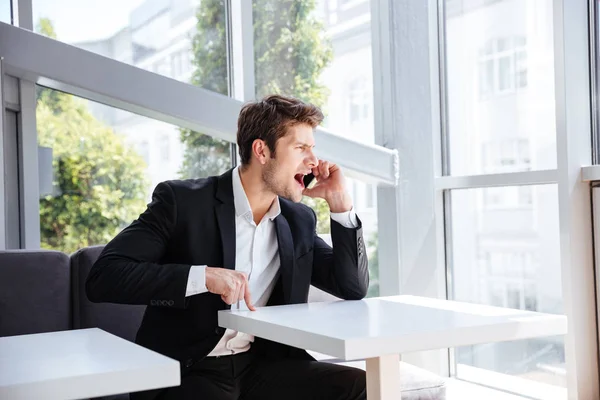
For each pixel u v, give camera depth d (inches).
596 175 102.0
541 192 113.0
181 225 75.6
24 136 110.7
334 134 125.2
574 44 104.3
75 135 117.7
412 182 130.8
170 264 69.2
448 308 68.7
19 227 111.6
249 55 132.0
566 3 103.2
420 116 130.7
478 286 127.2
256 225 79.0
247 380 76.9
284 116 76.9
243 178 79.3
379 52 131.3
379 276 134.3
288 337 57.3
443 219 133.5
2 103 104.6
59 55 108.1
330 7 137.6
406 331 54.3
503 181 118.0
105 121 120.5
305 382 73.5
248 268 78.7
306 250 80.2
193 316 73.5
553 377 112.3
